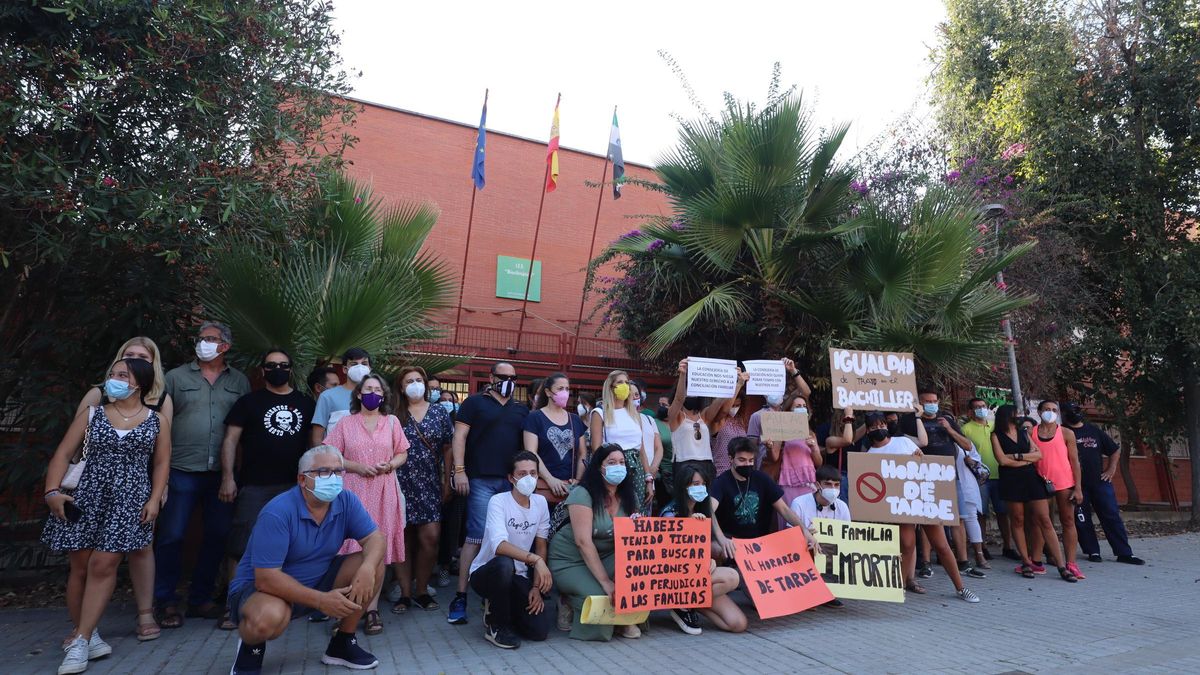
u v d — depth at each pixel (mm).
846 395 6750
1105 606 6059
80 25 5535
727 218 9133
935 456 6301
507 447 5703
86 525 4090
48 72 5359
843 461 7711
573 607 4930
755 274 10273
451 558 6852
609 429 5797
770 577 5355
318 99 7637
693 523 5062
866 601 6172
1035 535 7660
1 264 6133
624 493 5086
